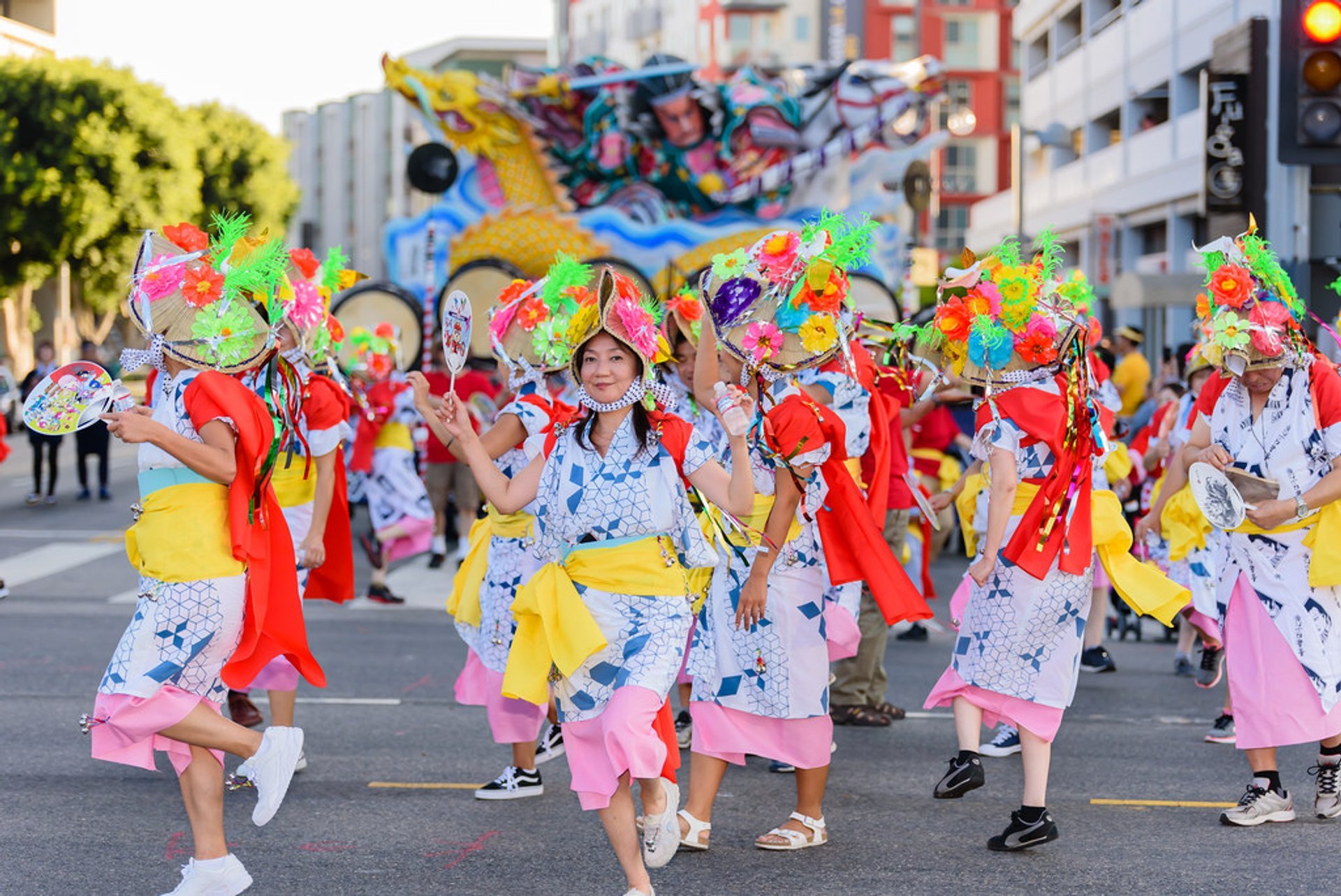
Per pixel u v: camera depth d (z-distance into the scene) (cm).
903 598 630
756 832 679
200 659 540
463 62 6956
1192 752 848
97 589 1431
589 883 597
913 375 923
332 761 806
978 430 653
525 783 734
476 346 1792
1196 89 3186
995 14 6544
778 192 1956
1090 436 653
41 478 2172
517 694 550
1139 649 1244
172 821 678
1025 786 646
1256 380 689
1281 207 1430
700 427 775
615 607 543
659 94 1920
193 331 550
